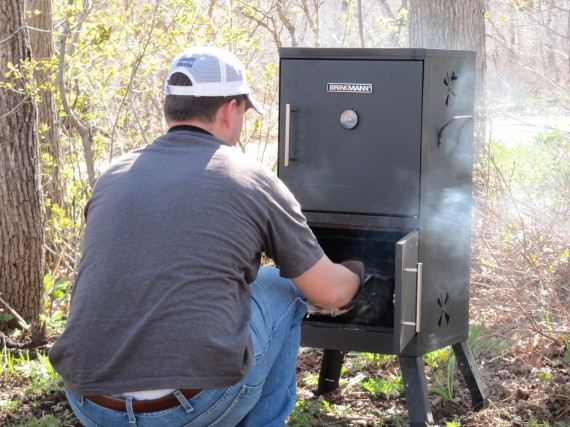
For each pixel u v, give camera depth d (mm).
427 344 3086
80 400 2311
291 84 3035
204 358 2178
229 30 6359
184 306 2191
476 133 5863
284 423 2627
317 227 3152
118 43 6027
